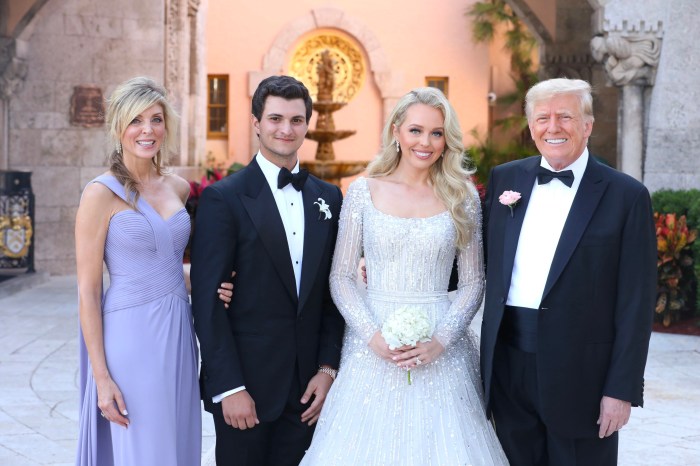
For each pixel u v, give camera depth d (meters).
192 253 3.18
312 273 3.23
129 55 11.79
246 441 3.20
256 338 3.19
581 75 14.00
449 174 3.26
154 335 3.05
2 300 9.43
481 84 20.34
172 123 3.16
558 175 3.03
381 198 3.30
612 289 3.01
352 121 20.45
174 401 3.08
